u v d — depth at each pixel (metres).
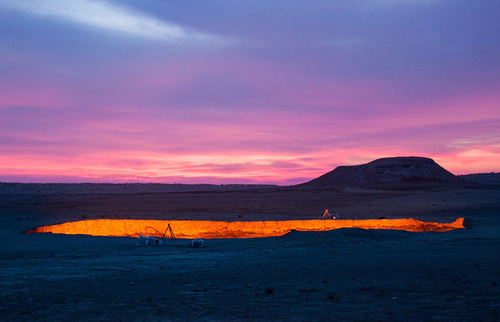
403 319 9.27
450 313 9.75
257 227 52.19
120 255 25.94
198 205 105.88
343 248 30.06
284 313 10.12
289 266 20.09
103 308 10.95
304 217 70.31
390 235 38.91
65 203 112.12
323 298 12.00
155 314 10.16
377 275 16.23
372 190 157.50
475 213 75.62
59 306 11.27
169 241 37.28
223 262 22.62
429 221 62.53
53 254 26.56
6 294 13.33
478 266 17.78
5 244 32.72
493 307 10.21
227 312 10.30
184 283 15.55
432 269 17.27
